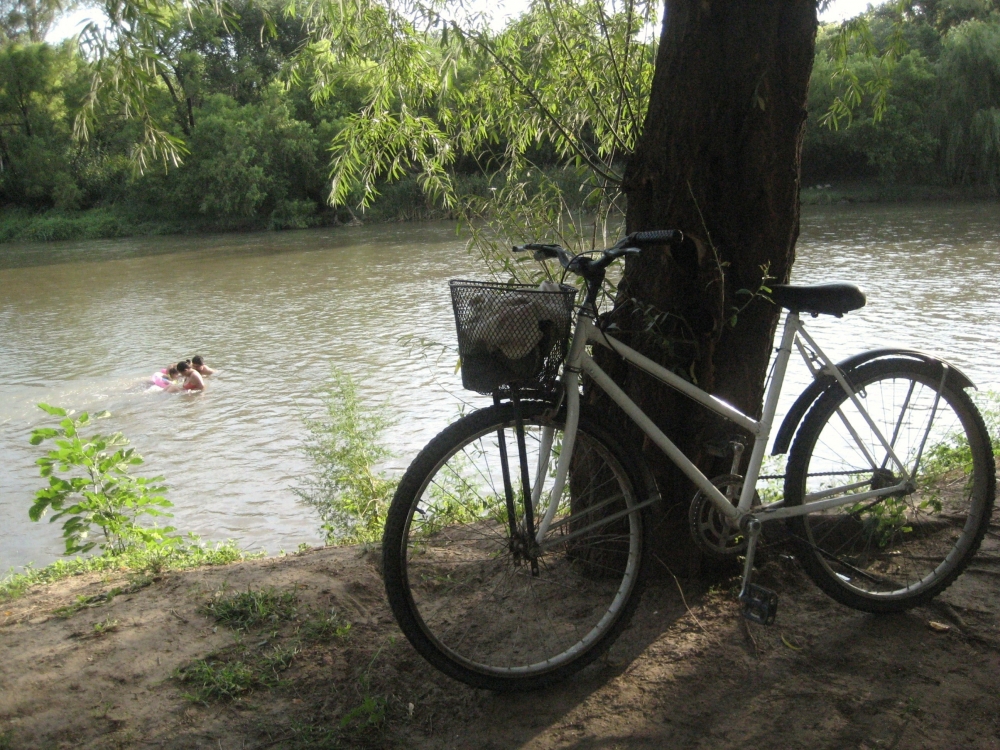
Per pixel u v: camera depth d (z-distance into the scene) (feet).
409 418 40.81
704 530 10.25
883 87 17.37
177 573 13.24
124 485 19.65
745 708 8.98
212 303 87.86
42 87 189.57
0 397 52.37
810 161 198.29
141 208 199.72
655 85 11.09
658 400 11.03
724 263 10.76
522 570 11.23
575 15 15.58
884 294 71.05
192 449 39.81
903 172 192.03
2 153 203.82
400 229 171.53
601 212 15.94
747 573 10.18
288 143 187.42
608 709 9.07
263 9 14.99
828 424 10.77
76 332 75.05
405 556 8.87
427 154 17.93
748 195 10.85
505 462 9.30
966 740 8.38
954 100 182.80
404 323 70.33
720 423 11.04
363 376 51.65
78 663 10.40
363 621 10.94
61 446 18.94
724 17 10.56
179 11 12.61
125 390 52.60
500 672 9.29
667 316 10.84
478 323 8.36
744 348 11.25
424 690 9.53
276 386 51.42
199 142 188.85
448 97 17.39
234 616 11.19
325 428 28.48
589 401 11.27
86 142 13.48
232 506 31.63
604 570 11.25
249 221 192.95
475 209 16.96
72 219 197.06
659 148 11.00
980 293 69.41
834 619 10.57
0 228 194.18
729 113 10.73
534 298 8.32
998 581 11.37
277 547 27.32
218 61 200.44
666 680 9.49
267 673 9.89
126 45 12.01
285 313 79.05
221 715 9.26
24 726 9.25
